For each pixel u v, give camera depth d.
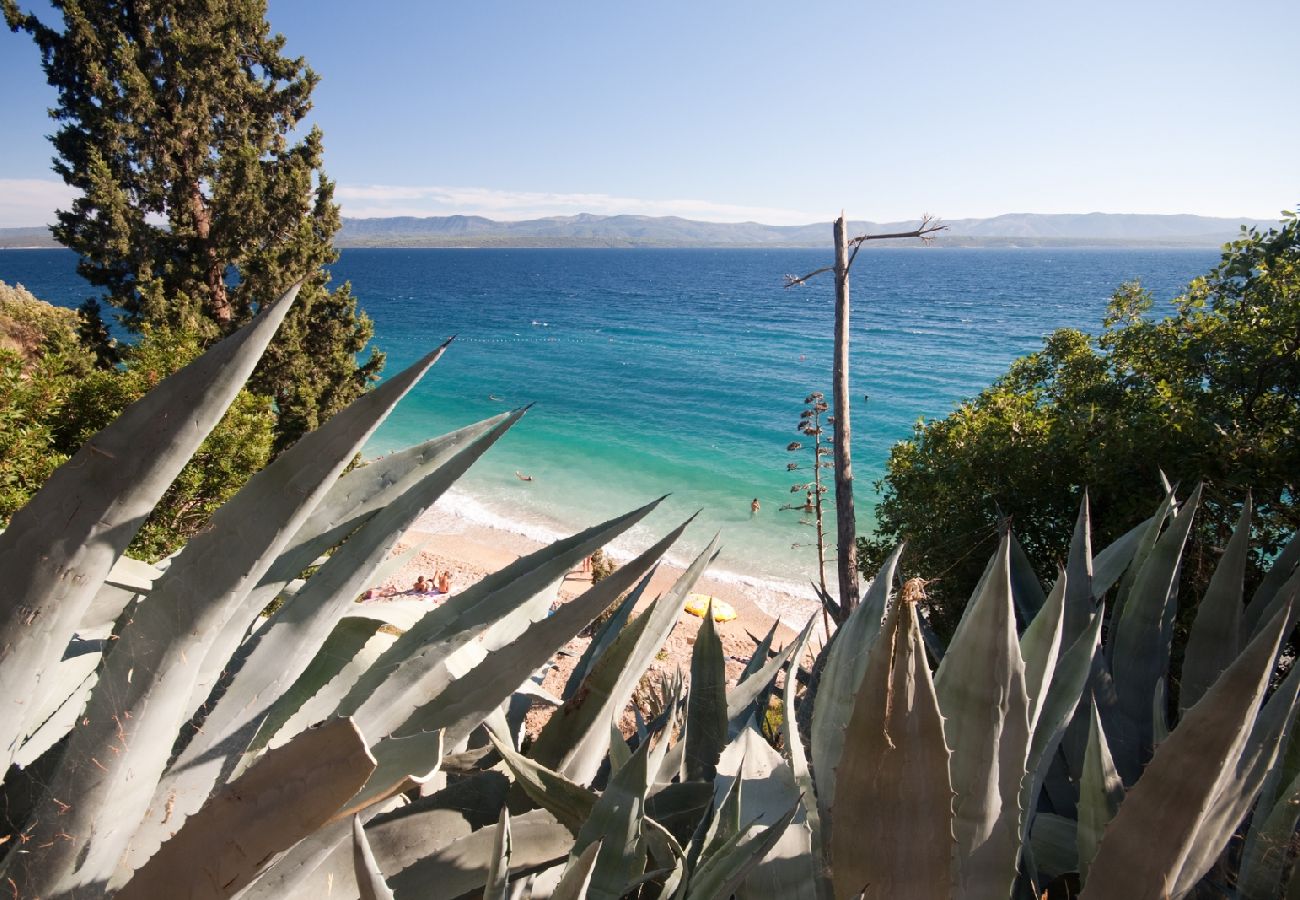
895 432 48.78
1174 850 1.55
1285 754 2.37
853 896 1.45
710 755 2.83
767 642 3.49
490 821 2.27
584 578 23.19
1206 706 1.46
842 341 14.05
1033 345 86.50
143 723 1.30
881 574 2.26
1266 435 8.70
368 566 1.69
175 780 1.53
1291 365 8.94
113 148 17.59
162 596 1.28
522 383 66.25
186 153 18.52
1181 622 7.64
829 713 2.20
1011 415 11.39
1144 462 9.22
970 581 10.34
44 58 17.55
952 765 1.76
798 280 14.35
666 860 2.25
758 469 41.72
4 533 1.18
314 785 1.12
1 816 1.61
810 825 2.09
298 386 18.34
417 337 94.69
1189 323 10.64
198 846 1.18
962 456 10.97
